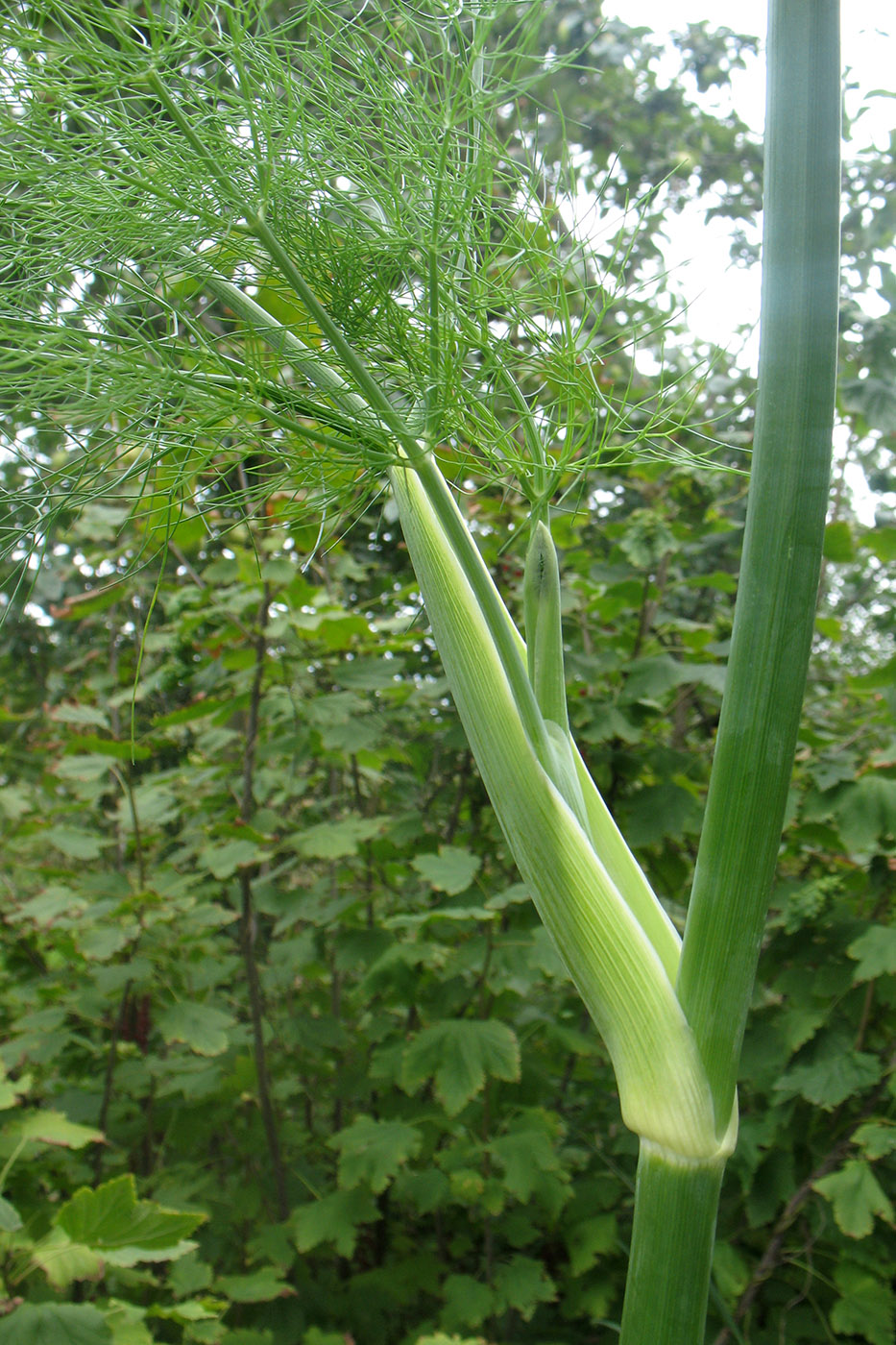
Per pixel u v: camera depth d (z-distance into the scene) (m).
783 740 0.20
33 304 0.23
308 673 0.72
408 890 0.79
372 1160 0.54
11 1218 0.36
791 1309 0.59
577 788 0.23
